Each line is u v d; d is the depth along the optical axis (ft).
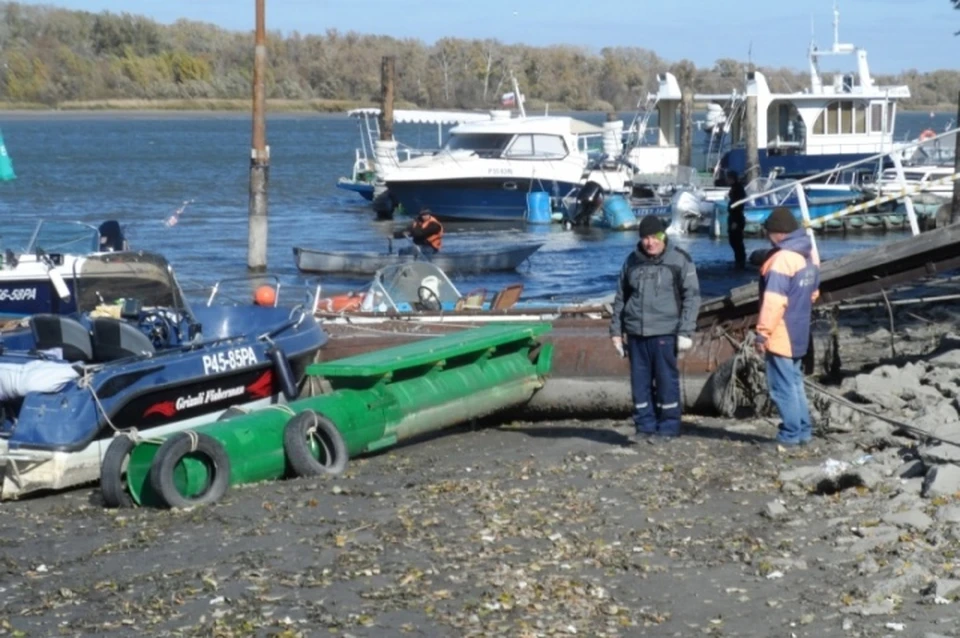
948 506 26.22
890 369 38.68
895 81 515.50
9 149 268.41
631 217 116.26
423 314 50.06
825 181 124.26
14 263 51.57
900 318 52.01
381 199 128.26
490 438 37.86
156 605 23.04
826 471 29.19
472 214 123.13
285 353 39.17
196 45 588.50
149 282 40.57
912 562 23.52
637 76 512.22
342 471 32.65
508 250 87.20
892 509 26.78
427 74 496.23
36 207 134.41
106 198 146.51
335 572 24.38
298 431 32.19
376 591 23.27
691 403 38.75
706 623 21.56
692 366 38.99
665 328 33.99
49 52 543.39
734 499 28.63
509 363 39.22
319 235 111.34
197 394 36.27
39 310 51.80
